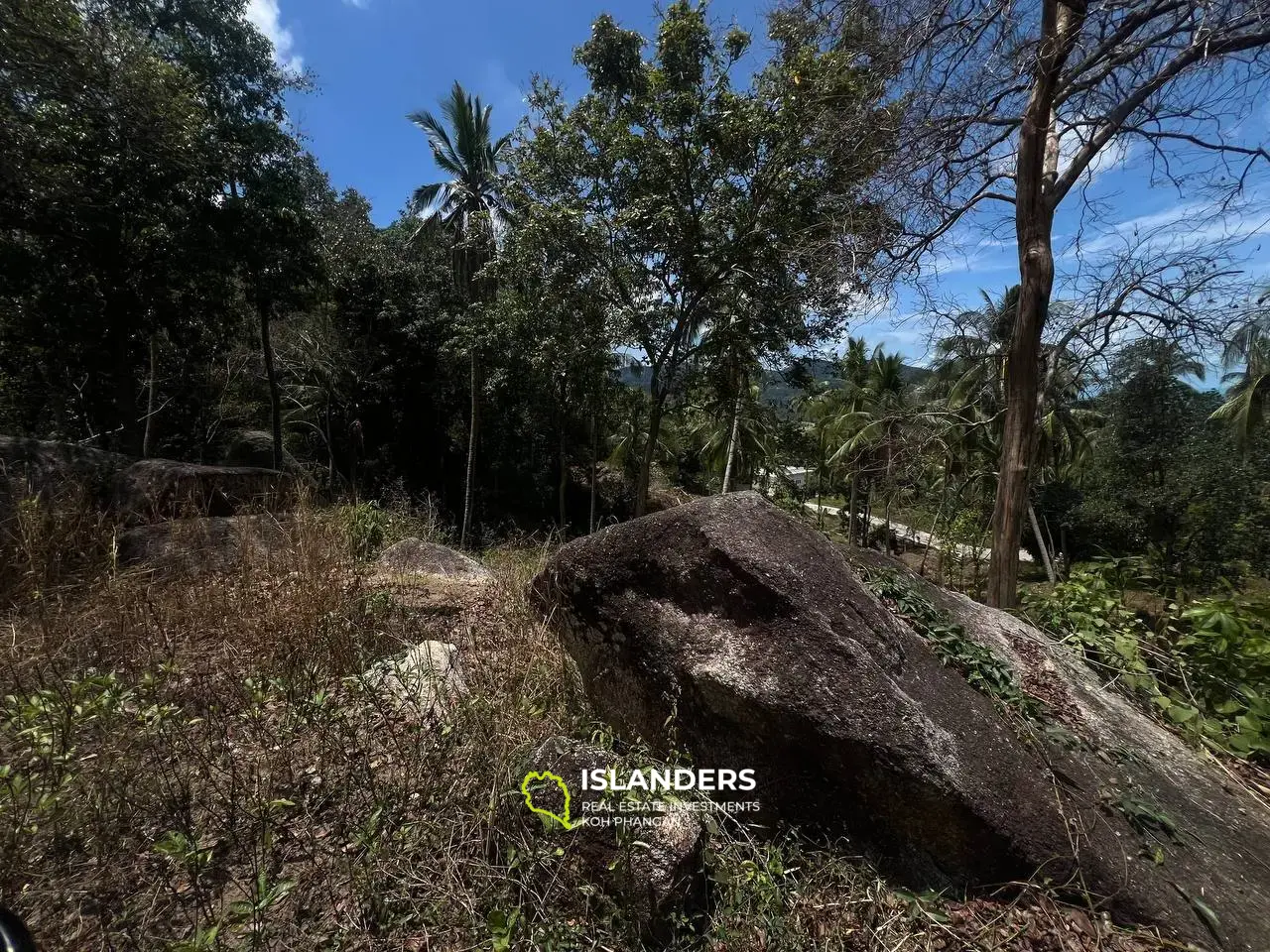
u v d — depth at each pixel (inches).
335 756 90.4
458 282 663.1
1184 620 140.4
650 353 469.7
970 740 84.0
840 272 215.6
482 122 607.2
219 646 125.3
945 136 188.5
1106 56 165.0
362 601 144.4
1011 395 187.8
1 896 68.6
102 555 160.7
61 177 335.6
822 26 191.2
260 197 457.1
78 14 293.1
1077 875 76.5
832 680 82.7
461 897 72.8
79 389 531.8
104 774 81.7
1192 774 98.4
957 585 393.1
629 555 101.3
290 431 796.6
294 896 71.7
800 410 883.4
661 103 411.5
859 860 83.3
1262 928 75.4
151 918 68.4
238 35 466.0
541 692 118.6
